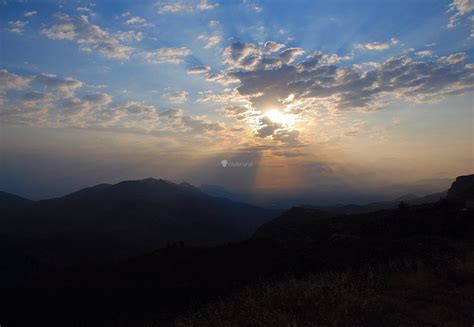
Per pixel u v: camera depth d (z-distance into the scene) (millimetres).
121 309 19125
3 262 53750
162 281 23422
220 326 8320
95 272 30719
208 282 20031
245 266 22422
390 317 7742
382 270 11391
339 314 7945
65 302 22922
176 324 9977
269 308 8727
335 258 17250
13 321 21891
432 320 7500
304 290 9500
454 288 9492
